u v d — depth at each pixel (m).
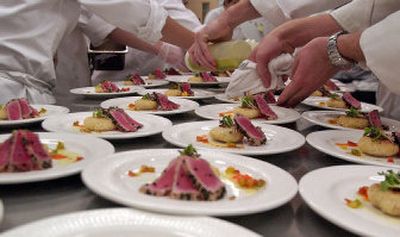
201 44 2.91
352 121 2.18
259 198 1.05
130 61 4.83
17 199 1.09
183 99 2.65
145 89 3.07
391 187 1.13
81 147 1.50
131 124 1.86
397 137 1.75
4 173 1.16
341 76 5.74
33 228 0.82
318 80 2.36
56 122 1.88
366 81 5.36
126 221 0.89
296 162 1.59
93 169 1.17
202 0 7.92
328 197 1.12
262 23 5.83
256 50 2.68
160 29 2.84
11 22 2.44
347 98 2.85
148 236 0.86
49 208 1.05
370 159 1.62
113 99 2.58
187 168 1.09
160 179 1.11
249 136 1.69
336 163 1.58
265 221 1.05
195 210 0.92
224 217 1.03
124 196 0.97
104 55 4.27
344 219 0.96
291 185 1.16
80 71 3.68
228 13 2.96
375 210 1.12
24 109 1.95
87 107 2.47
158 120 2.01
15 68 2.46
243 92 2.71
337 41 2.08
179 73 4.24
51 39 2.57
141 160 1.35
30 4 2.44
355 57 2.04
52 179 1.19
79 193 1.15
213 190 1.06
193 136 1.81
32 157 1.20
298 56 2.40
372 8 2.27
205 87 3.57
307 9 2.77
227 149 1.57
